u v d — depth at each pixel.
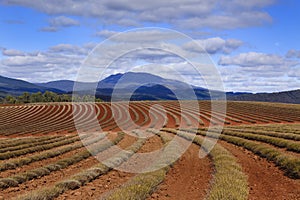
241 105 97.38
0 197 12.74
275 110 84.56
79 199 12.05
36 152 26.42
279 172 15.77
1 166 18.73
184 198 11.82
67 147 26.73
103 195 11.84
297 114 75.88
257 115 74.19
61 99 163.50
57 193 12.63
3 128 65.44
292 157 17.06
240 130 36.53
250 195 11.98
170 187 13.70
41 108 101.81
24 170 18.80
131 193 11.45
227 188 11.48
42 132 55.84
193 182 14.47
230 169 15.23
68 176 16.72
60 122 74.25
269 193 12.24
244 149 24.02
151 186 12.90
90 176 15.52
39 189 12.93
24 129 62.00
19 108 105.75
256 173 15.84
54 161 21.77
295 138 25.73
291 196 11.77
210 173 16.22
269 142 25.16
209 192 11.59
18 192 13.61
